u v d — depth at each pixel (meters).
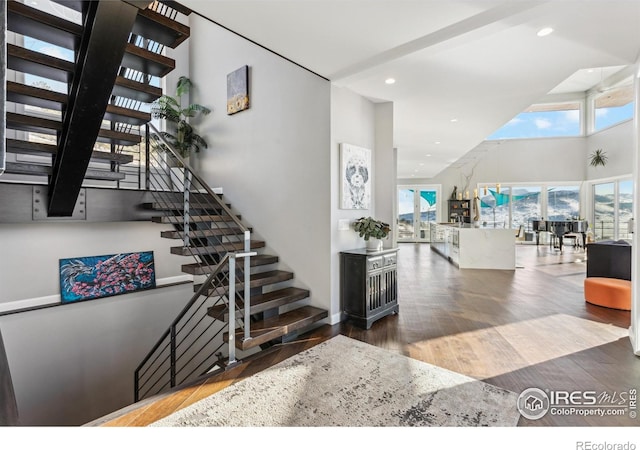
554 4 2.28
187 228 3.63
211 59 5.53
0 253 3.68
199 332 5.15
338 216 3.74
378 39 2.73
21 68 2.25
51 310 3.98
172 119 5.61
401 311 4.06
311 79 3.80
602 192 10.49
